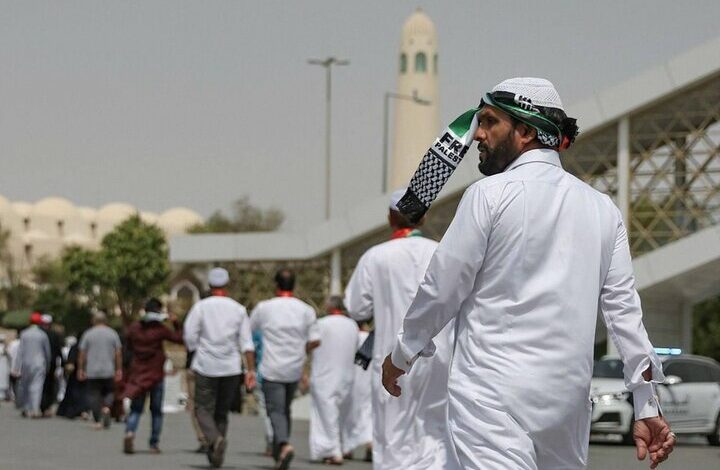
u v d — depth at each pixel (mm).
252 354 20969
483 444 6754
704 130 48469
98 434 30328
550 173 7016
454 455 6910
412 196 7352
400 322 12367
